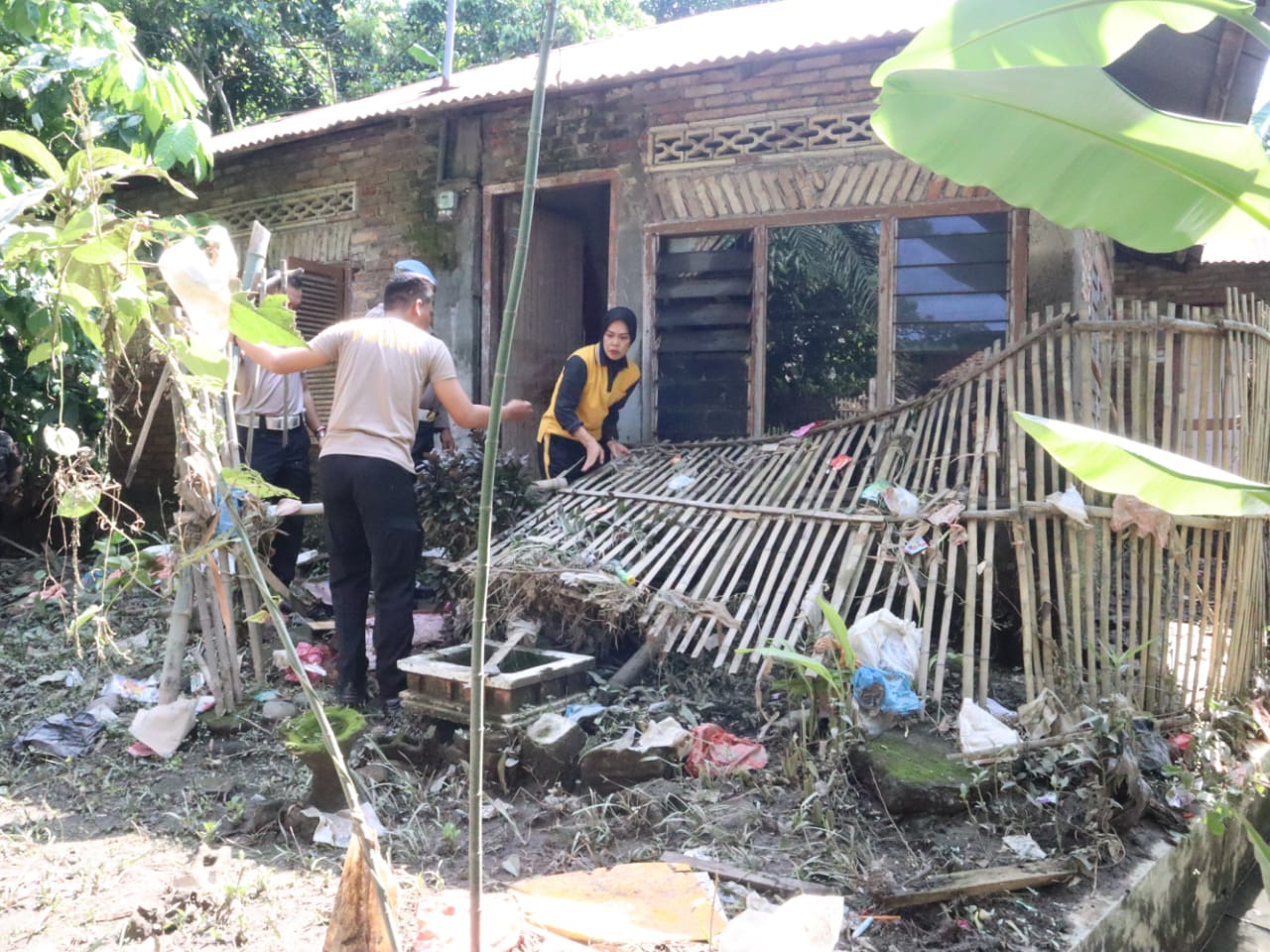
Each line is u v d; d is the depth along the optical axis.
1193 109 5.96
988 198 5.51
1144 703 3.77
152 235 2.15
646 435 6.46
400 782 3.37
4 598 6.10
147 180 8.75
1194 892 3.29
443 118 7.09
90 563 6.89
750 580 4.43
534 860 2.90
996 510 3.99
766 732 3.66
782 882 2.67
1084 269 5.58
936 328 5.70
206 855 2.84
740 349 6.21
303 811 3.05
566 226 7.88
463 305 7.10
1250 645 4.28
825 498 4.68
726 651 3.95
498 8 15.89
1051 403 4.16
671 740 3.42
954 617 4.30
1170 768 3.36
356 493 3.98
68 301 2.09
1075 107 2.00
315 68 17.00
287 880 2.74
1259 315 4.52
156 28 13.16
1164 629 3.81
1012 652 4.48
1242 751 3.85
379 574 4.03
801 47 5.37
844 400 5.98
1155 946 2.92
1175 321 3.89
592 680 4.11
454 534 5.28
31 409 7.56
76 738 3.80
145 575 3.17
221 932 2.44
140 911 2.49
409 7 16.20
